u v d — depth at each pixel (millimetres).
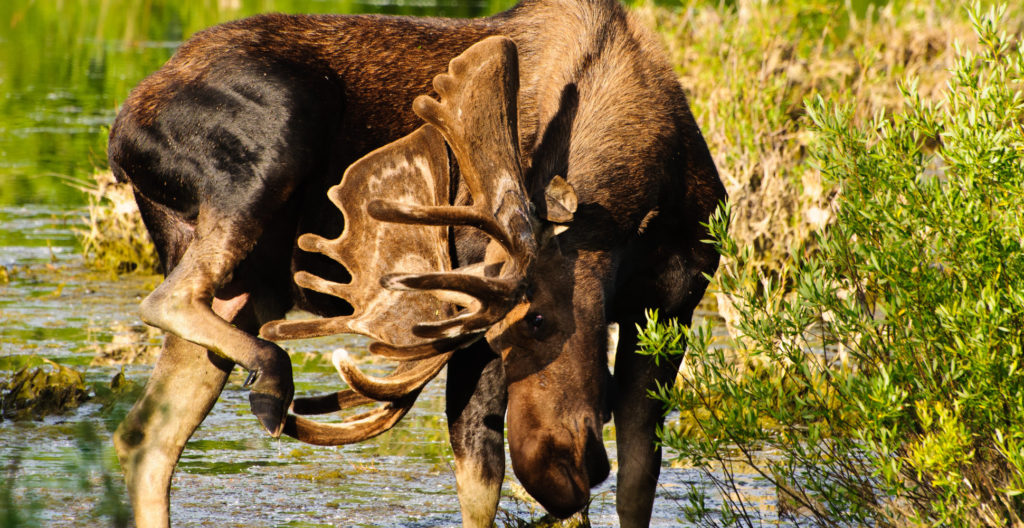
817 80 37969
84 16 76000
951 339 13867
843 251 14930
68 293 29719
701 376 15109
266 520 17266
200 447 20500
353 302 15328
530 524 17516
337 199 15453
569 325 14391
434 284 13172
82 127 46969
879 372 14125
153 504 16031
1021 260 13711
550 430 13945
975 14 14719
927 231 14391
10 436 20062
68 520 16125
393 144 15812
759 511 17578
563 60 16797
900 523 14406
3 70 58219
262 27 17141
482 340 16641
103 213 33031
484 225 13812
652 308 16922
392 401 15367
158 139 16453
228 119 16250
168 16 76125
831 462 15039
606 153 15797
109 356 24594
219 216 16109
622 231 15578
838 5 41531
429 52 17375
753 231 29609
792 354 14828
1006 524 13820
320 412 15469
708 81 35031
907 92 15078
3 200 38312
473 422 16828
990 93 14305
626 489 16844
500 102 14641
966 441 12891
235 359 15055
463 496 16891
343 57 17156
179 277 15797
